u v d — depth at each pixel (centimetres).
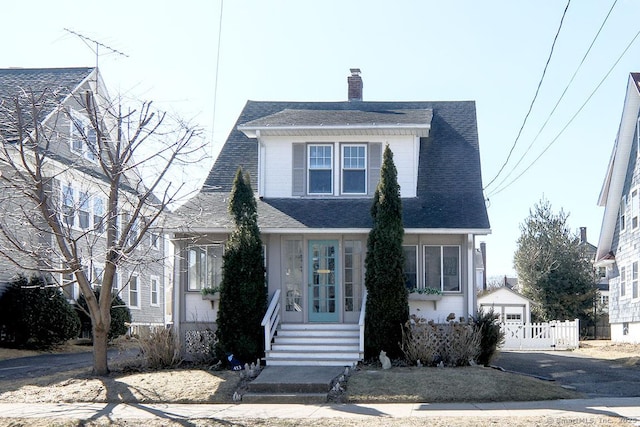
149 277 3238
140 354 1820
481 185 2088
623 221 2962
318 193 2089
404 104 2519
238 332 1752
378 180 2070
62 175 2184
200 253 1945
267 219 1939
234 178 2034
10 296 2316
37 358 2148
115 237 1672
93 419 1225
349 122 2058
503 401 1351
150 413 1281
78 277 1587
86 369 1731
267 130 2072
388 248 1766
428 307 1883
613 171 2978
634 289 2825
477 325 1802
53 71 2642
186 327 1909
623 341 2962
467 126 2377
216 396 1429
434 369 1622
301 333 1853
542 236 3959
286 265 1953
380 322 1747
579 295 3850
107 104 2027
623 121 2828
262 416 1239
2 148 1553
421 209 1964
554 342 2780
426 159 2217
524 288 3941
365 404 1352
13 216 1680
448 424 1129
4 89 2462
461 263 1894
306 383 1440
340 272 1938
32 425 1182
